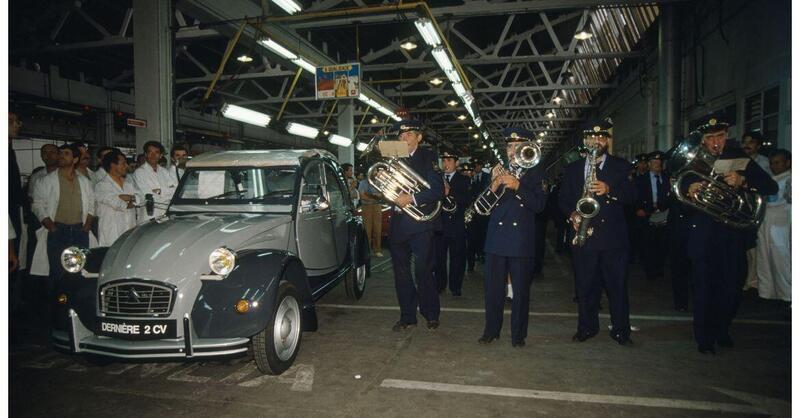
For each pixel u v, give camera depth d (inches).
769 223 212.5
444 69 464.4
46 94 524.4
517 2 388.2
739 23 314.5
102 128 612.1
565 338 175.3
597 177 161.9
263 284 137.8
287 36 418.3
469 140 1486.2
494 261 167.3
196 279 137.3
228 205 183.6
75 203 217.6
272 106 835.4
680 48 411.5
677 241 205.6
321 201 180.9
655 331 182.2
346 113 685.3
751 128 302.8
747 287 246.5
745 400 125.3
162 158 276.4
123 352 130.7
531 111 1112.8
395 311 217.2
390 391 132.3
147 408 124.1
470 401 125.8
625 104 631.8
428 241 182.5
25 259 218.4
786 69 258.1
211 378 142.2
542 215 284.7
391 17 390.3
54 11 422.0
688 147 153.4
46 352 164.1
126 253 143.6
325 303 232.2
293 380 140.3
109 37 434.9
